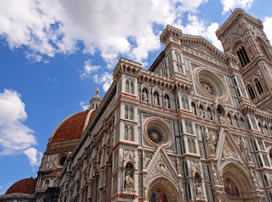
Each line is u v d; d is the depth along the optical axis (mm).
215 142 39531
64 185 68438
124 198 26234
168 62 46750
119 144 29875
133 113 33938
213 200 32594
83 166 53344
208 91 49688
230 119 45938
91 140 53969
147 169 30094
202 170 34531
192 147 35438
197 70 49062
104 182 36156
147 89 38938
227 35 89938
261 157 42656
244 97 51312
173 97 41062
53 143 106688
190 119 38344
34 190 87250
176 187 30984
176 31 50219
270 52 80375
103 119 48625
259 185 38281
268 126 52875
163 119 37000
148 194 29453
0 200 80625
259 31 86062
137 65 38938
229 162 37969
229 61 56969
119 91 36062
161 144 34656
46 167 94812
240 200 37719
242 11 85750
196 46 54812
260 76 71750
